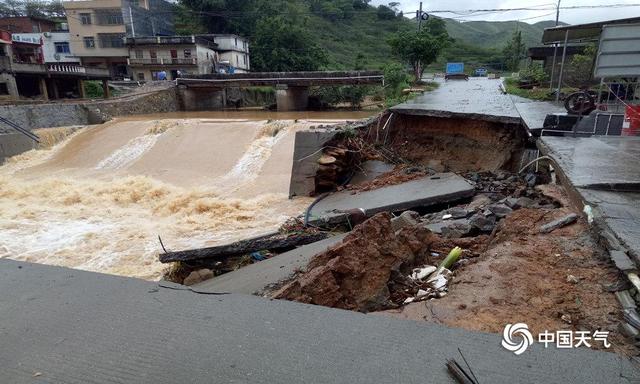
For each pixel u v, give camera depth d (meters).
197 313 2.46
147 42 43.28
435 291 3.77
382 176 11.80
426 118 12.55
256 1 56.06
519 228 4.82
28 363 2.06
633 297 3.06
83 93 35.69
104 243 10.97
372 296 3.70
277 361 2.02
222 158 18.56
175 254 7.34
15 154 20.50
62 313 2.48
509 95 19.52
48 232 11.74
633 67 8.16
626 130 9.20
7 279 2.91
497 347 2.16
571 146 7.94
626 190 5.10
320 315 2.43
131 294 2.70
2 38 33.47
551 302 3.18
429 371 1.95
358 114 30.47
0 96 28.19
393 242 4.34
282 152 18.44
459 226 6.02
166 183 16.20
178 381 1.91
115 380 1.93
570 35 14.16
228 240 10.53
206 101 38.22
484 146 11.26
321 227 8.80
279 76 32.91
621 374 1.97
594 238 4.11
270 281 4.60
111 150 20.45
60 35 46.34
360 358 2.04
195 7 51.91
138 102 31.11
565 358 2.09
